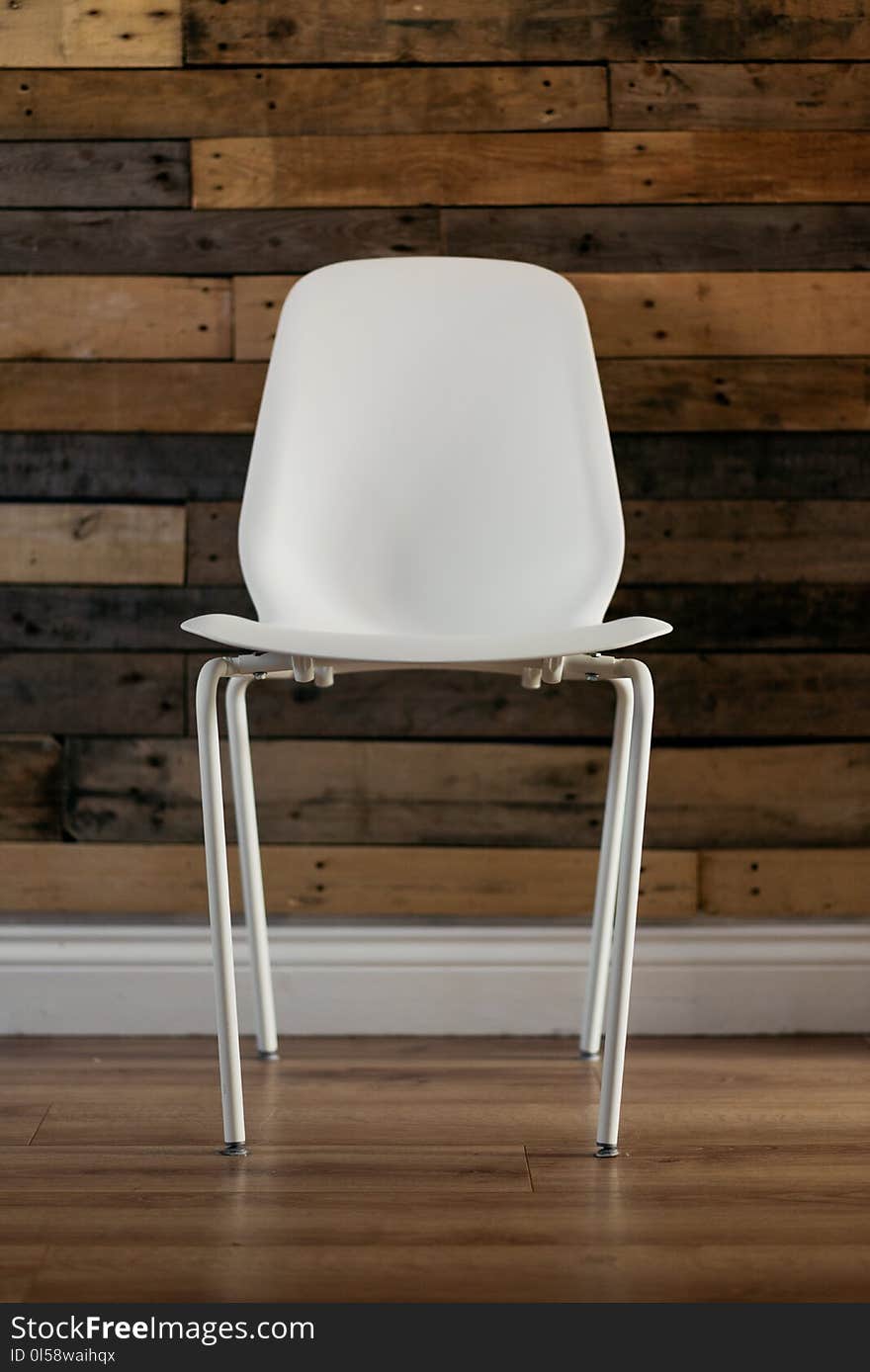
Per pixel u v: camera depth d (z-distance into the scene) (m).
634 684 1.28
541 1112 1.45
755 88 1.80
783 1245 1.11
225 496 1.81
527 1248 1.10
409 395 1.61
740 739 1.80
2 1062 1.66
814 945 1.80
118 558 1.81
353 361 1.61
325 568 1.54
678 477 1.80
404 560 1.58
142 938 1.80
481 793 1.80
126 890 1.80
